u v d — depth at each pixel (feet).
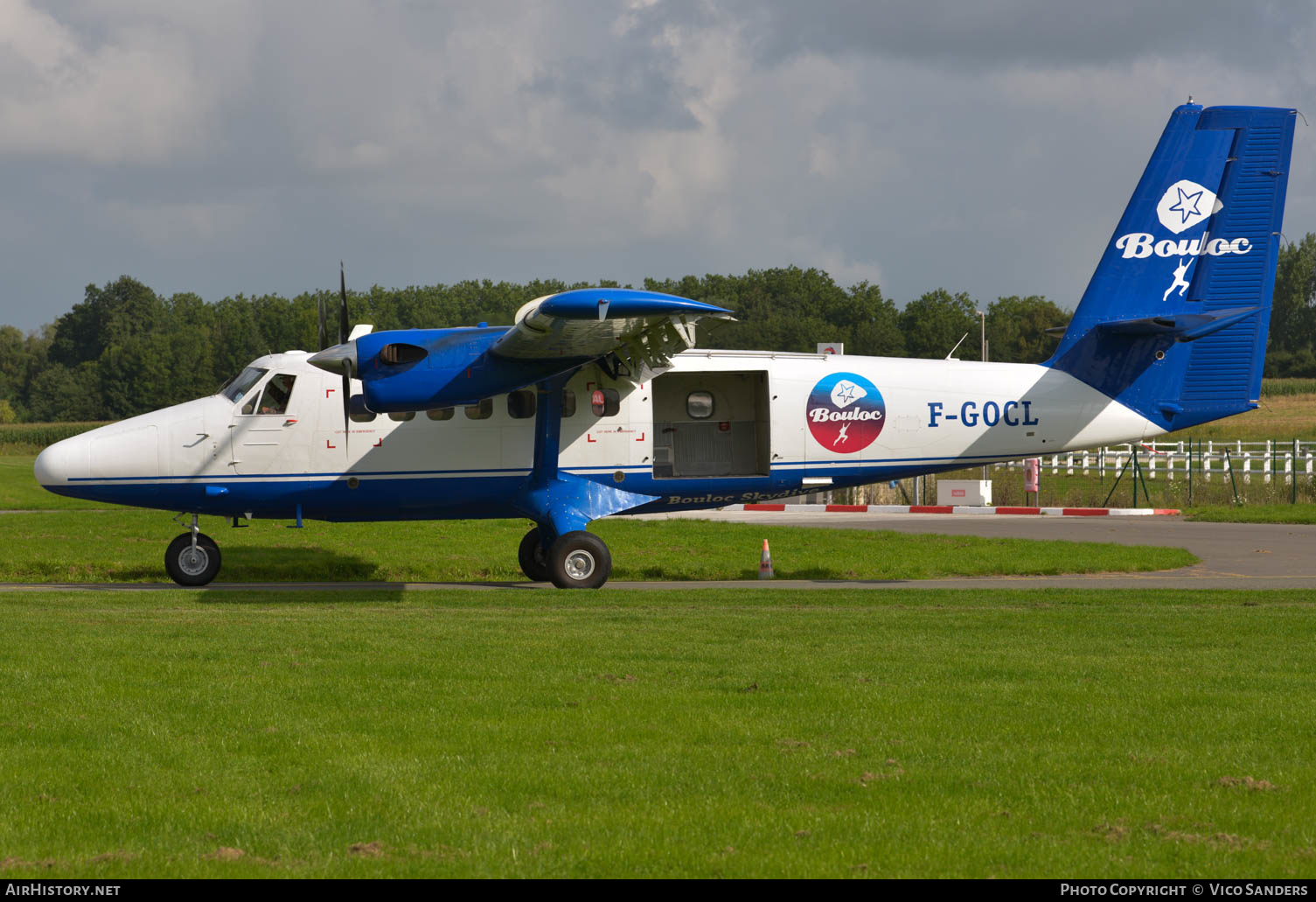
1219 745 39.27
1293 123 104.12
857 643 60.95
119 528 138.00
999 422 103.30
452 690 47.65
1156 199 103.91
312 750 38.32
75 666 52.24
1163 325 98.99
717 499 102.42
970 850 29.40
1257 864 28.45
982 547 121.90
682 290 606.96
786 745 39.19
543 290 566.36
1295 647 60.03
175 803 32.78
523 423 98.58
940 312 616.80
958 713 43.86
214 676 50.14
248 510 98.17
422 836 30.37
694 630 66.23
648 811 32.32
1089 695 47.11
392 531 134.21
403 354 88.48
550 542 97.76
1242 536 138.41
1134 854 29.19
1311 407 508.94
